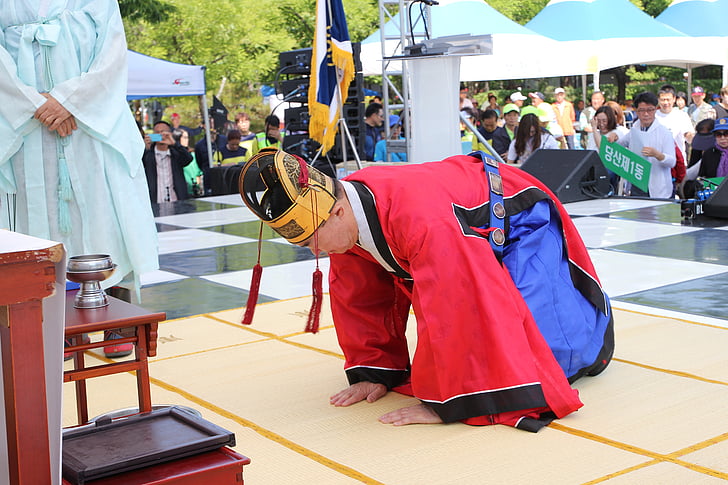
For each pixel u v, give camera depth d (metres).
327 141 7.74
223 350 3.48
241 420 2.62
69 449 1.49
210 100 27.66
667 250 5.32
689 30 15.57
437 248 2.39
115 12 3.57
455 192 2.54
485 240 2.47
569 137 14.27
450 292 2.39
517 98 14.22
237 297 4.60
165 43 25.73
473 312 2.39
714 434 2.30
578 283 2.81
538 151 8.41
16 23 3.41
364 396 2.77
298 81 10.08
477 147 10.99
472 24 12.58
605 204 7.63
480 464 2.17
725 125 7.05
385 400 2.76
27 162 3.43
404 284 2.66
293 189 2.39
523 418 2.41
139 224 3.63
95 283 2.15
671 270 4.72
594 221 6.64
